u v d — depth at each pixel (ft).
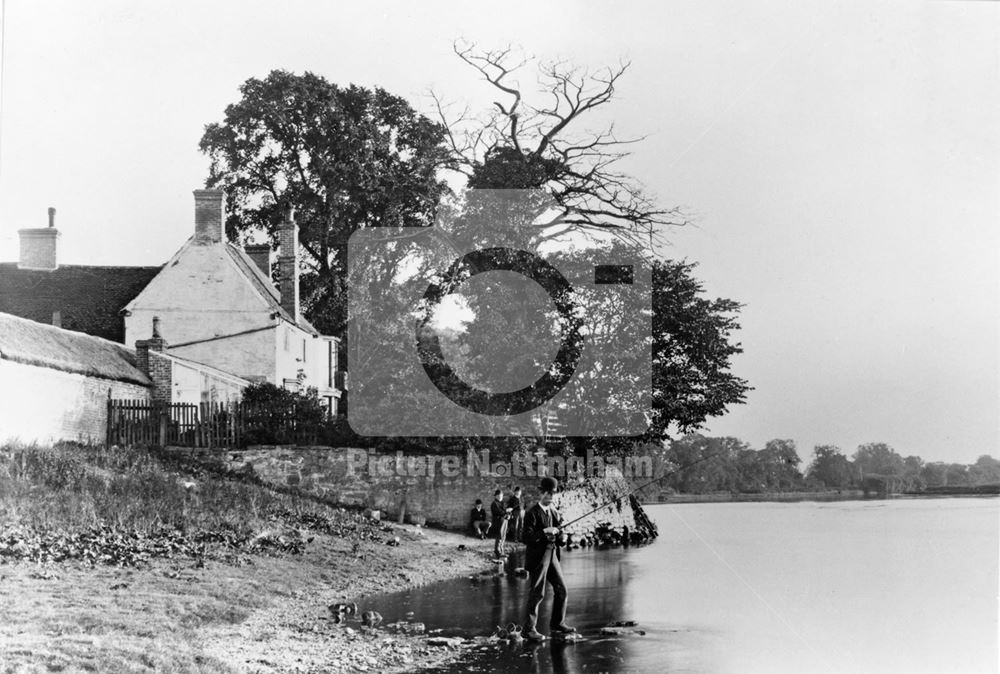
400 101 171.42
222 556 63.87
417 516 105.81
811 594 76.38
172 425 109.40
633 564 90.17
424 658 41.47
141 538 64.18
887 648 56.24
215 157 178.19
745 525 156.46
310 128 173.17
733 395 138.82
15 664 33.14
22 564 51.78
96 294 157.17
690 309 137.18
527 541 47.91
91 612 43.06
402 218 162.09
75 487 71.97
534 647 44.62
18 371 91.15
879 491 197.67
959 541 123.75
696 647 45.70
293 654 40.55
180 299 150.10
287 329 156.25
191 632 41.75
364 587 63.93
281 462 105.29
